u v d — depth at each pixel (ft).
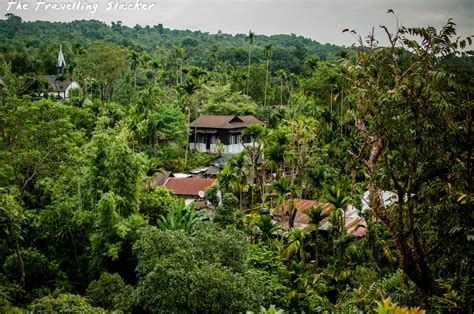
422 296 42.29
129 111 177.99
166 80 311.88
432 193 40.68
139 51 424.46
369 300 46.09
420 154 40.93
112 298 64.44
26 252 78.18
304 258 87.86
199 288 53.31
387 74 43.16
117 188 85.15
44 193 88.58
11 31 508.53
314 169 118.42
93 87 290.56
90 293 66.18
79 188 85.30
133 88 250.37
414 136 40.27
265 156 135.95
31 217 83.66
